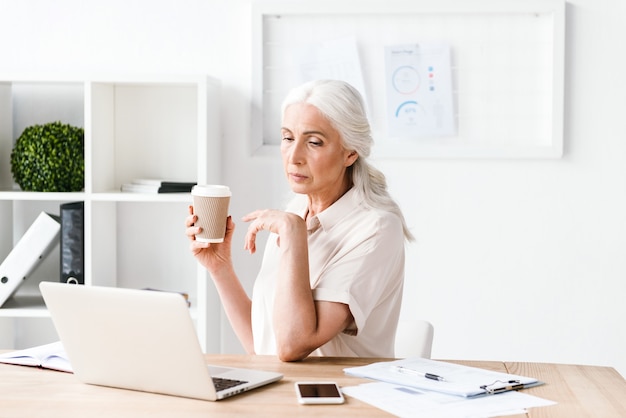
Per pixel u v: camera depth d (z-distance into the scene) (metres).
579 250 3.05
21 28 3.12
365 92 3.04
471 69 3.02
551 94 2.98
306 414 1.31
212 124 2.94
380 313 1.93
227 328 3.16
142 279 3.16
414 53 3.02
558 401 1.39
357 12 3.00
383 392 1.43
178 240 3.14
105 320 1.43
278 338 1.69
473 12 2.98
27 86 3.16
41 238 2.86
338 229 1.90
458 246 3.07
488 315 3.08
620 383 1.52
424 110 3.03
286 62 3.07
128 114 3.10
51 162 2.88
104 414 1.31
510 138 3.03
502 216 3.05
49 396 1.43
